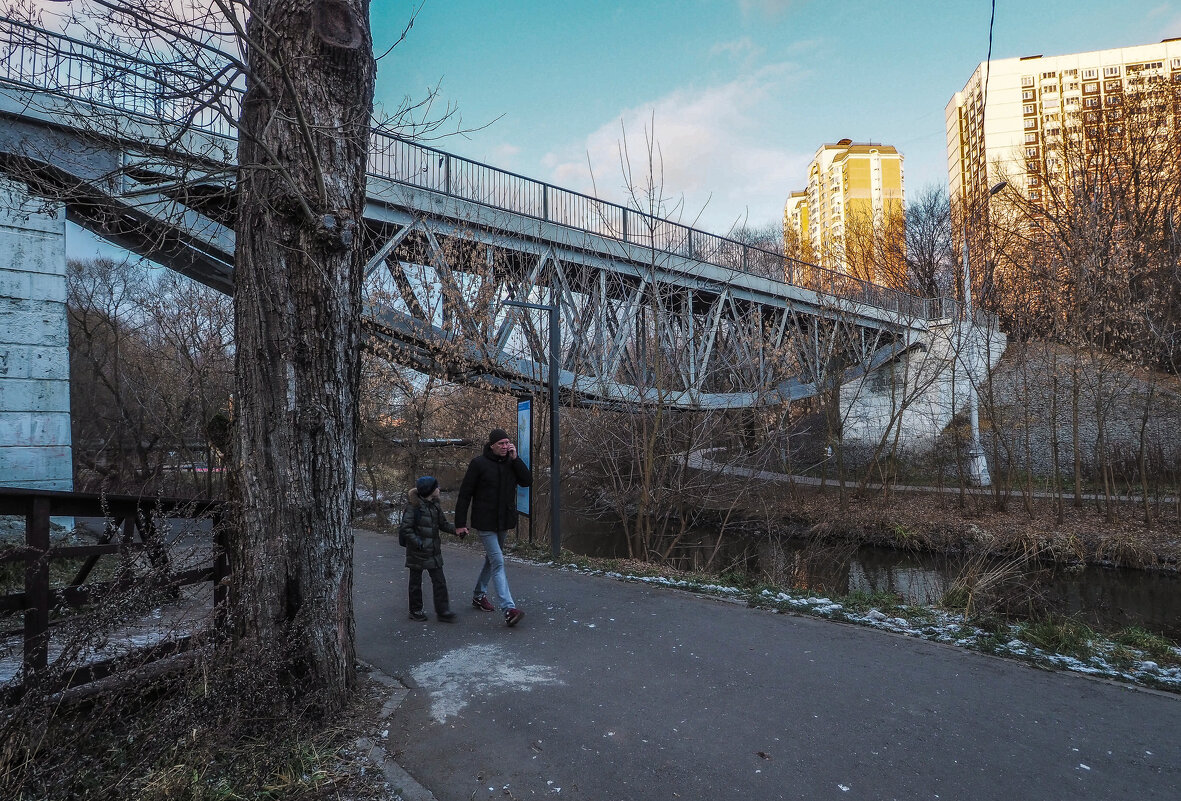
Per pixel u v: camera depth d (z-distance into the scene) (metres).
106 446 20.36
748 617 6.12
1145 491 17.67
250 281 3.74
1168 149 30.50
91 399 21.66
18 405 9.12
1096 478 19.02
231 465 3.83
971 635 5.57
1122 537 15.91
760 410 16.66
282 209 3.70
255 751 3.21
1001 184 24.48
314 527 3.75
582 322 16.41
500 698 4.18
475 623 5.95
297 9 3.82
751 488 16.75
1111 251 20.42
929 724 3.80
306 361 3.75
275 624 3.62
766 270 23.98
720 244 22.14
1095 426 23.61
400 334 12.45
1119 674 4.68
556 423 9.90
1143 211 29.03
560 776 3.23
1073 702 4.13
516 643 5.33
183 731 3.08
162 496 4.19
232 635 3.69
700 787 3.12
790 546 18.91
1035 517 18.86
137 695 3.31
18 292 9.16
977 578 8.45
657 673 4.64
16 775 2.63
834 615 6.18
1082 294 19.33
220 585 3.88
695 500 14.65
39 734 2.79
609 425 14.30
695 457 18.78
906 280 40.94
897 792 3.07
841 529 19.31
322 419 3.78
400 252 14.25
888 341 27.66
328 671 3.79
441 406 15.37
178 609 4.88
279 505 3.67
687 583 7.71
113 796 2.71
